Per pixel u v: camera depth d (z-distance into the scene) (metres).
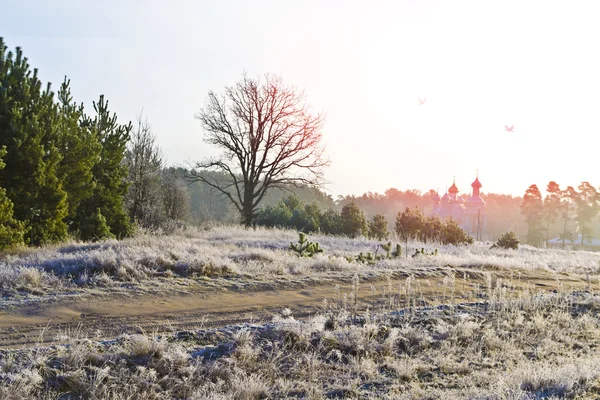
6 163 20.56
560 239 118.31
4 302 10.80
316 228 40.72
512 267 20.50
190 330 9.32
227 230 34.44
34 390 6.69
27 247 18.72
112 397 6.74
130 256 15.06
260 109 42.53
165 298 12.06
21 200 20.77
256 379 7.37
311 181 43.97
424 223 39.66
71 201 24.02
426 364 8.55
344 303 11.84
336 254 22.66
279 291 13.52
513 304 12.28
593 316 12.11
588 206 104.75
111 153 27.44
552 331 10.70
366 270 17.11
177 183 42.22
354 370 8.12
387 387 7.59
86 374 7.14
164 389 7.21
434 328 10.14
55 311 10.48
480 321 11.04
